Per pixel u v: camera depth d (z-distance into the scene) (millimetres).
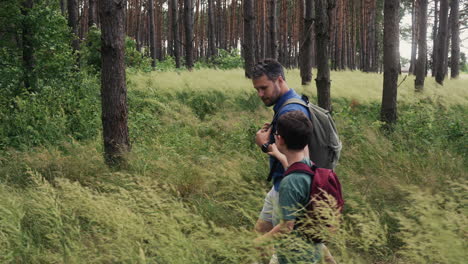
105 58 5566
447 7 17828
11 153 6059
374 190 4816
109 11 5422
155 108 10836
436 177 4883
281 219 2219
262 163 5980
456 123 7816
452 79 22141
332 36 33906
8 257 2828
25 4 9797
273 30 18203
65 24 10352
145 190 3646
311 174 2229
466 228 2104
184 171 5176
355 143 7000
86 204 3426
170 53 48344
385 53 8891
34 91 9609
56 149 6270
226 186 4781
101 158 5766
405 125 8617
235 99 12773
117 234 2842
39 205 3496
